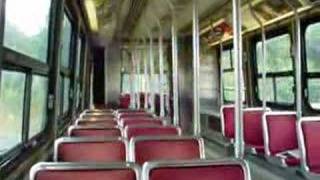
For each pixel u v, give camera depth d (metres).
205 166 1.97
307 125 3.94
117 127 4.10
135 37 10.27
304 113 5.21
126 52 10.53
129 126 4.06
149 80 9.88
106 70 10.57
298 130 3.96
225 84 8.09
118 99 10.55
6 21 2.53
